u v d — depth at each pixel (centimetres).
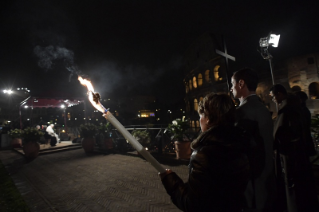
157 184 509
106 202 420
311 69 2059
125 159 852
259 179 159
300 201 196
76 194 480
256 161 161
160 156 792
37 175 698
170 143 905
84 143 1100
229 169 99
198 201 99
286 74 2169
